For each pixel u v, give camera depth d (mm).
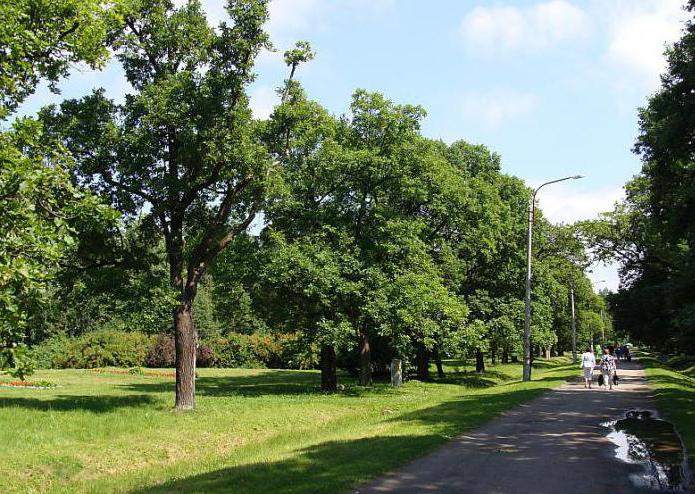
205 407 17766
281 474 8352
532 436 11680
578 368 41594
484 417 14242
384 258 26000
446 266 32062
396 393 26031
